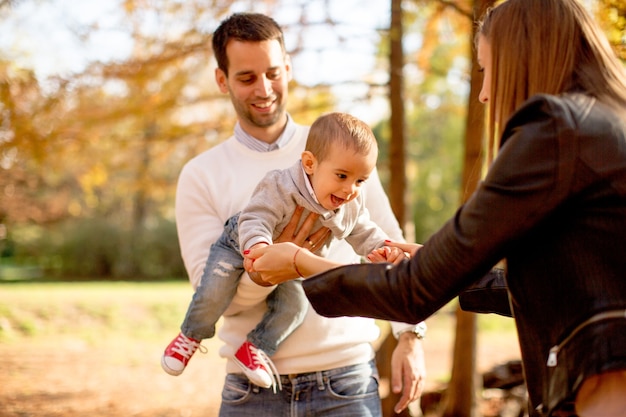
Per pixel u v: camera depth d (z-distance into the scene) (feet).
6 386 23.15
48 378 24.77
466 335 16.65
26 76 19.83
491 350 30.27
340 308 5.87
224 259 8.11
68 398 22.08
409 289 5.40
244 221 7.53
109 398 22.39
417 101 24.30
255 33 8.52
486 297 6.80
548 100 5.02
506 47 5.56
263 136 8.89
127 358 29.48
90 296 41.98
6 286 55.67
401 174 18.29
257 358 8.15
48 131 20.36
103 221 73.72
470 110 14.52
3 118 19.65
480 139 14.43
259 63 8.52
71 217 73.10
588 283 4.83
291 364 8.39
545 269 5.02
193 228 8.81
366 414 8.48
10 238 74.95
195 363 29.22
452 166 77.71
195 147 21.25
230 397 8.68
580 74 5.34
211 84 21.62
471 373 16.63
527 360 5.30
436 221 79.61
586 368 4.72
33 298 39.99
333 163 7.34
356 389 8.46
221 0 18.99
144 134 21.59
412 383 8.95
